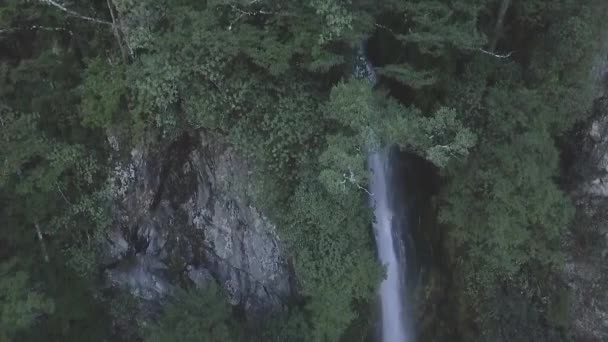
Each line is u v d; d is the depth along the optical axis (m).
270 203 17.97
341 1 14.49
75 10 16.48
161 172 19.69
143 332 19.70
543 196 17.19
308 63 15.61
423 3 14.99
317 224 17.34
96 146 18.56
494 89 17.16
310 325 19.08
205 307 17.34
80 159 18.19
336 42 16.12
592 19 16.75
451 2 15.48
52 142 17.19
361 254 17.83
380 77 18.14
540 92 17.78
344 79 16.30
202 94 15.93
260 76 16.00
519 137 16.86
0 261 17.20
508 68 17.98
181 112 17.42
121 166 19.08
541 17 17.30
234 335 18.56
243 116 16.48
